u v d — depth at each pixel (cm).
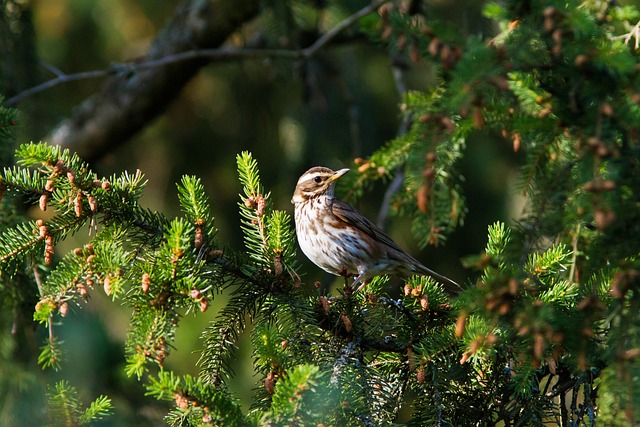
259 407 891
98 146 2106
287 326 968
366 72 2119
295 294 997
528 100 1091
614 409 807
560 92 979
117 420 1200
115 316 1792
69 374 1338
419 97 1295
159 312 877
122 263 895
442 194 1342
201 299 868
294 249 1002
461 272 2019
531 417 965
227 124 2116
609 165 839
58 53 2083
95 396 1351
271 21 1789
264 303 998
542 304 791
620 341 808
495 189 2041
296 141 1961
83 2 2056
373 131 2041
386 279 1152
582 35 890
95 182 951
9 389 1266
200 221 969
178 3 2167
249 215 1009
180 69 2045
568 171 917
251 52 1789
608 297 900
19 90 1680
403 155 1346
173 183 2100
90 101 2106
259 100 2047
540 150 1142
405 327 1045
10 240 957
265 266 990
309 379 773
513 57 898
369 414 871
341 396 858
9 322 1301
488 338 830
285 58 1858
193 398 793
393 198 1364
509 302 779
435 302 1051
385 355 1044
